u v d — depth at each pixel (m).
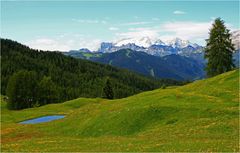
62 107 125.81
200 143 39.19
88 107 91.81
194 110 59.31
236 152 33.25
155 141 44.38
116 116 63.12
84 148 44.16
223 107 60.78
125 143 45.09
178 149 36.94
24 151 44.94
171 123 55.97
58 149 44.78
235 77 86.50
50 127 73.50
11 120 102.38
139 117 59.84
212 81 90.00
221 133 45.47
